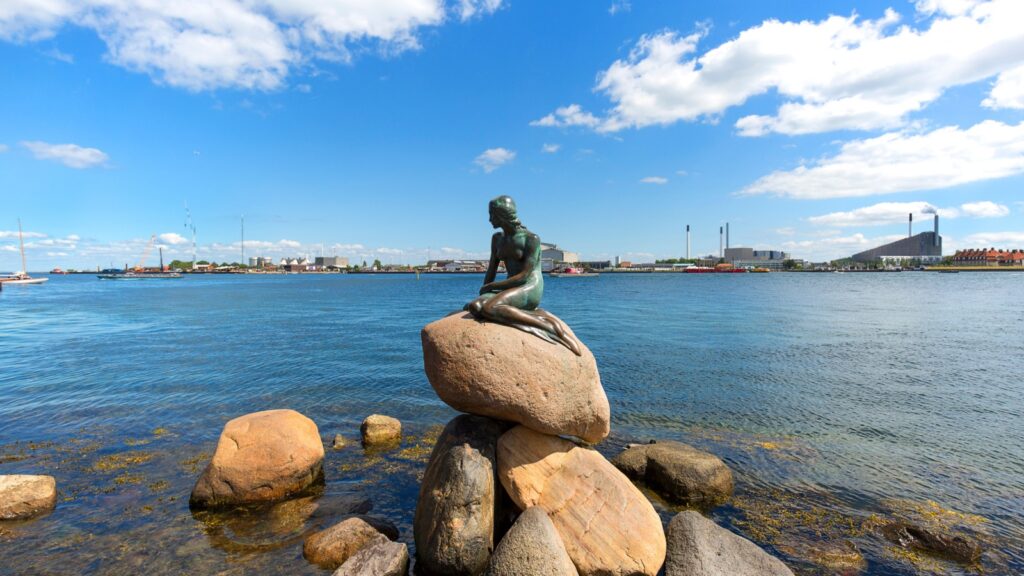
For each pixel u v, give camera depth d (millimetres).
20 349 28672
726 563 7059
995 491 10336
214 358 25516
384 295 85062
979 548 8008
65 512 9180
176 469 11195
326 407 16578
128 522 8828
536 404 7520
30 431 13930
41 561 7664
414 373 21812
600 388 8242
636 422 14781
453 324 7711
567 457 8094
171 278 198875
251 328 38781
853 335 32531
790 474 11109
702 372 21438
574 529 7363
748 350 26984
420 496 8062
